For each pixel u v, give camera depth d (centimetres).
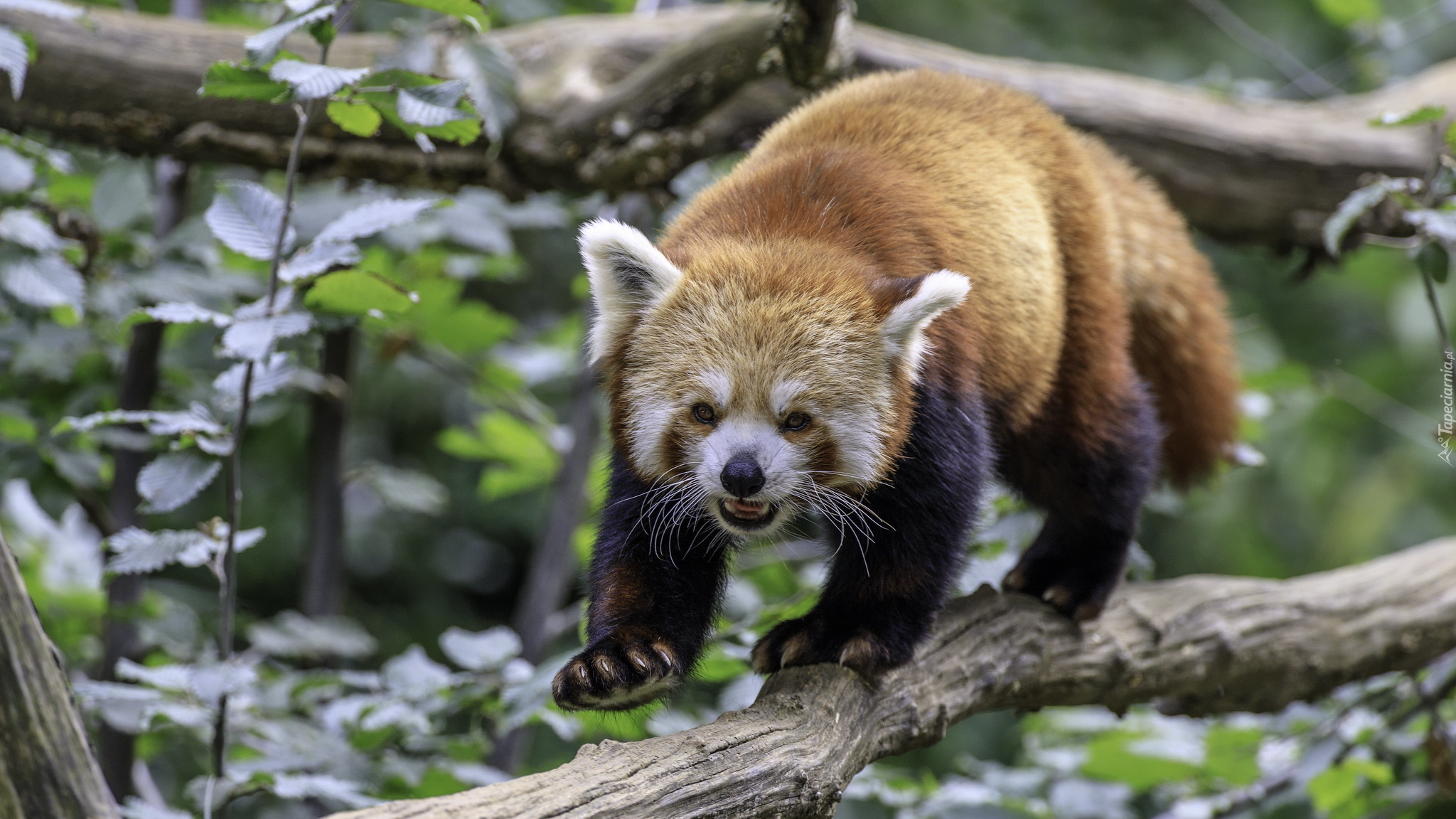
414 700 651
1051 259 582
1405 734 735
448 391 1396
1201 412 723
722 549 568
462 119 507
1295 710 786
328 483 866
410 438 1500
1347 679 693
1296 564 1325
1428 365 1320
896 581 523
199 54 741
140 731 662
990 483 574
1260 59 1489
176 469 538
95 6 856
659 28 820
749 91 779
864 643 513
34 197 721
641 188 773
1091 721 833
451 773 622
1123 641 613
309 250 538
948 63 855
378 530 1415
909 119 592
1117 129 863
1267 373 902
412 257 913
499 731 680
